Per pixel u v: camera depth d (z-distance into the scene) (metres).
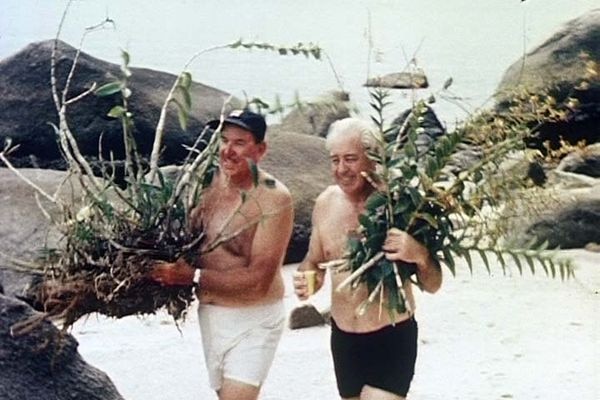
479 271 13.05
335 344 6.59
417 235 6.20
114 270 6.43
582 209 14.00
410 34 36.84
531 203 6.77
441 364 10.09
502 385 9.52
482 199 6.27
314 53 7.65
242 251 6.69
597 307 11.73
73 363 6.82
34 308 7.50
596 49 20.05
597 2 33.69
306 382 9.52
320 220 6.61
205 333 6.82
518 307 11.74
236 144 6.59
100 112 16.09
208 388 9.44
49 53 16.50
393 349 6.43
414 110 6.46
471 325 11.20
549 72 19.94
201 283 6.79
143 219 6.52
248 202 6.63
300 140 15.52
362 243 6.27
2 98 16.50
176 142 16.02
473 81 26.89
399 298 6.25
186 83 7.08
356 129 6.42
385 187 6.25
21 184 12.40
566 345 10.58
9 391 6.49
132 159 7.02
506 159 6.84
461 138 6.23
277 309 6.83
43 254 6.91
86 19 39.88
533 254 6.32
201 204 6.69
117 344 10.57
